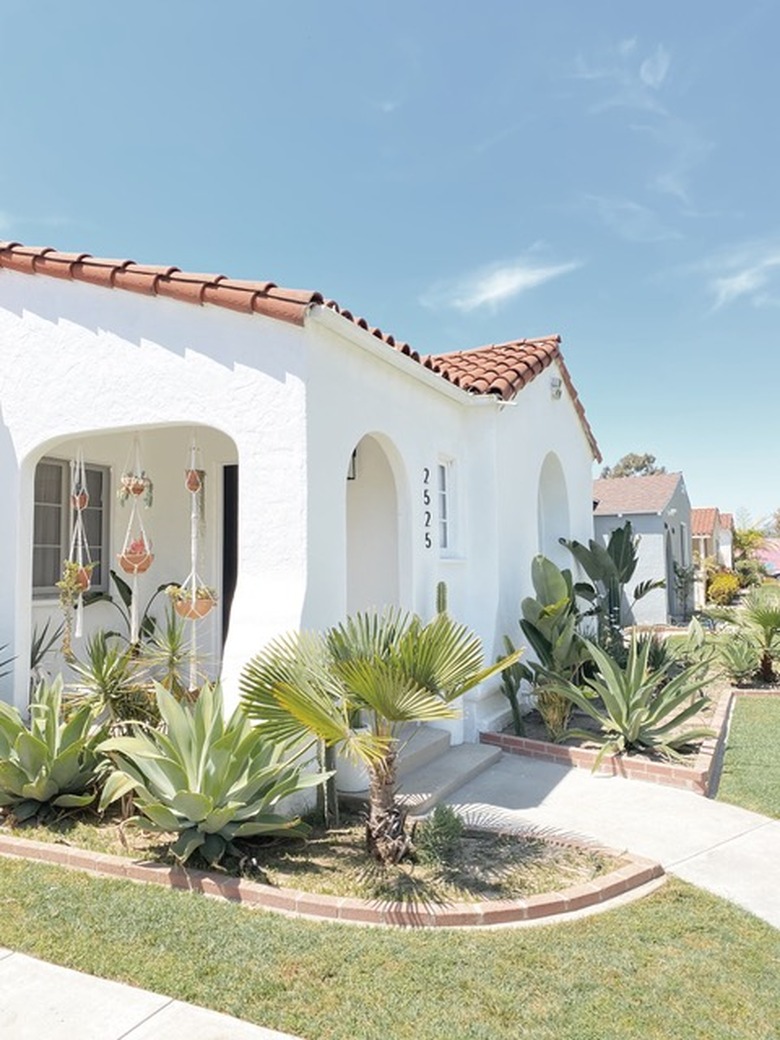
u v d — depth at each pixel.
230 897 5.31
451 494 11.25
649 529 26.30
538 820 7.19
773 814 7.42
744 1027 3.89
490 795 8.05
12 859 6.00
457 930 4.91
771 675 14.80
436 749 9.17
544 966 4.45
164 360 7.75
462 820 6.53
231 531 11.44
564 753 9.44
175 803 5.67
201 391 7.56
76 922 4.89
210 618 11.24
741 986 4.29
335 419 7.64
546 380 14.00
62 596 8.84
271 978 4.25
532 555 12.88
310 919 5.01
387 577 10.88
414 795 7.53
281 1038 3.76
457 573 11.01
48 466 10.37
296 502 7.07
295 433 7.11
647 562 26.23
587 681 10.30
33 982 4.26
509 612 11.70
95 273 7.97
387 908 5.07
